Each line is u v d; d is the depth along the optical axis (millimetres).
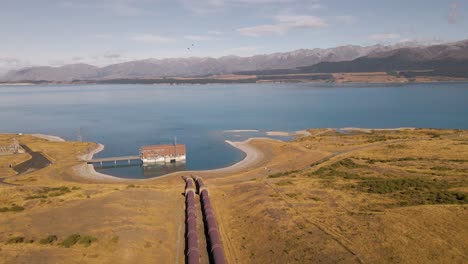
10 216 79125
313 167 134500
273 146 193125
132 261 62625
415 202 81250
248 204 90938
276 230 72750
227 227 80250
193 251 63156
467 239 60125
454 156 137250
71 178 144250
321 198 89875
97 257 61344
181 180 136875
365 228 68250
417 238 62031
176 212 88688
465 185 94562
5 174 144500
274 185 105500
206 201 89375
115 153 193000
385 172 118375
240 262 64750
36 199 92000
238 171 153000
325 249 62156
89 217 78688
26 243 64938
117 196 94500
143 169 164000
